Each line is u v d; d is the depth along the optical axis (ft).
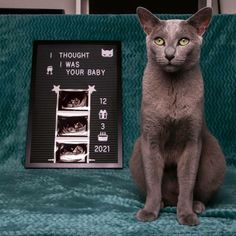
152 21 3.30
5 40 5.12
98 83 4.99
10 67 5.09
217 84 4.93
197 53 3.24
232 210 3.16
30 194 3.74
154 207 3.12
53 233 2.85
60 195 3.70
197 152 3.19
